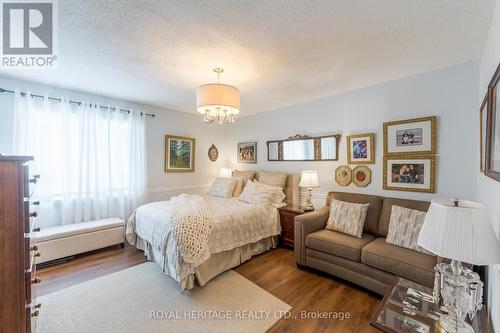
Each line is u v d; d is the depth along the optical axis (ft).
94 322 5.77
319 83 9.52
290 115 13.03
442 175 8.01
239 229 9.00
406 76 8.75
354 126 10.32
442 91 7.97
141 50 6.76
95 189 11.17
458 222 3.14
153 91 10.73
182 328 5.61
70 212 10.41
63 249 9.09
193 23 5.44
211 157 16.70
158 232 8.23
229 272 8.53
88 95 11.12
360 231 8.15
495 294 3.92
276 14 5.10
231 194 13.10
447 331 3.52
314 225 8.90
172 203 9.80
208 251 7.46
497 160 3.78
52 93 10.09
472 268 5.05
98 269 8.61
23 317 3.49
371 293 7.11
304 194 12.29
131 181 12.41
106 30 5.74
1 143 9.01
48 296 6.86
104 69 8.20
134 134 12.56
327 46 6.50
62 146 10.25
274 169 13.97
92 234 9.87
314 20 5.32
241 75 8.62
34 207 8.54
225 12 5.03
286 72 8.35
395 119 9.08
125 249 10.61
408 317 4.01
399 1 4.68
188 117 15.38
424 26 5.55
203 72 8.38
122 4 4.76
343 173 10.69
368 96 9.84
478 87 7.23
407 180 8.74
